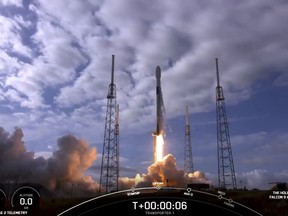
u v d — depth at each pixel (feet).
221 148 357.00
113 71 372.58
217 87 369.30
